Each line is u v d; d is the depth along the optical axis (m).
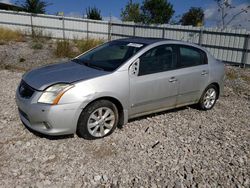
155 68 4.50
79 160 3.38
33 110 3.57
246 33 13.77
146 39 5.00
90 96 3.69
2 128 4.12
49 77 3.87
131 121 4.72
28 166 3.19
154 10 28.47
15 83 6.97
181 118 5.09
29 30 22.48
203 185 3.03
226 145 4.04
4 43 15.26
